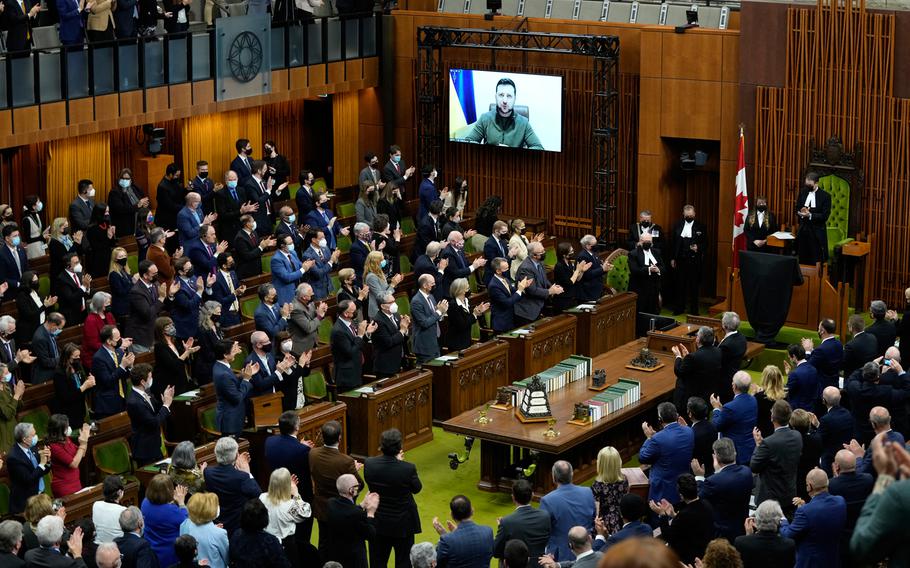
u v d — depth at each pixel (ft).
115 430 49.37
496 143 87.04
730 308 71.61
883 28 73.15
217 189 74.23
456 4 90.84
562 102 84.48
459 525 36.22
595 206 83.25
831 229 75.72
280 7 84.64
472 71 86.58
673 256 77.00
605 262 69.92
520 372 62.39
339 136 91.97
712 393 51.62
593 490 40.70
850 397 48.34
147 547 34.91
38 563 33.30
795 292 68.23
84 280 62.18
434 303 62.39
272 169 81.35
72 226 70.13
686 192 82.79
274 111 92.84
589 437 50.62
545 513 37.27
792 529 36.70
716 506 39.86
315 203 74.23
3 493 45.01
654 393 54.85
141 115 76.38
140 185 82.48
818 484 36.76
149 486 37.73
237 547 35.45
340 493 38.50
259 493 40.22
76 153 76.48
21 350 52.37
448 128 88.94
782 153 76.84
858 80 74.23
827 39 74.54
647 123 81.25
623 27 82.58
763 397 49.01
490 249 68.23
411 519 40.96
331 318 65.00
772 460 42.47
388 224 72.02
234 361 58.13
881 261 75.51
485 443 52.39
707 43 78.48
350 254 68.23
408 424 56.59
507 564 32.89
